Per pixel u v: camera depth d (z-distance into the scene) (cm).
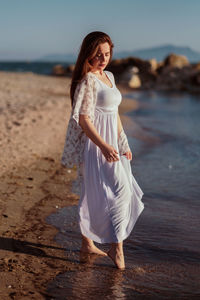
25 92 1695
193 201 446
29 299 234
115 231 272
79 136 281
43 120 914
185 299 238
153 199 454
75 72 279
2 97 1329
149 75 3816
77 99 265
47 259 290
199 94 2684
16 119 878
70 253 304
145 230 357
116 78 3738
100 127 276
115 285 255
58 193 450
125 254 307
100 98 272
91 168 276
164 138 912
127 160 297
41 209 395
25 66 10100
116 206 273
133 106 1780
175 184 519
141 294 244
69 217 379
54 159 614
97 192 275
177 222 378
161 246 323
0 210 380
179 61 4184
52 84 2352
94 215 279
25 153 626
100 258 298
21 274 264
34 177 507
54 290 246
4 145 654
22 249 304
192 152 746
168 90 3136
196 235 346
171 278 268
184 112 1538
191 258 300
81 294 242
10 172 518
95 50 269
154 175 568
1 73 3444
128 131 996
